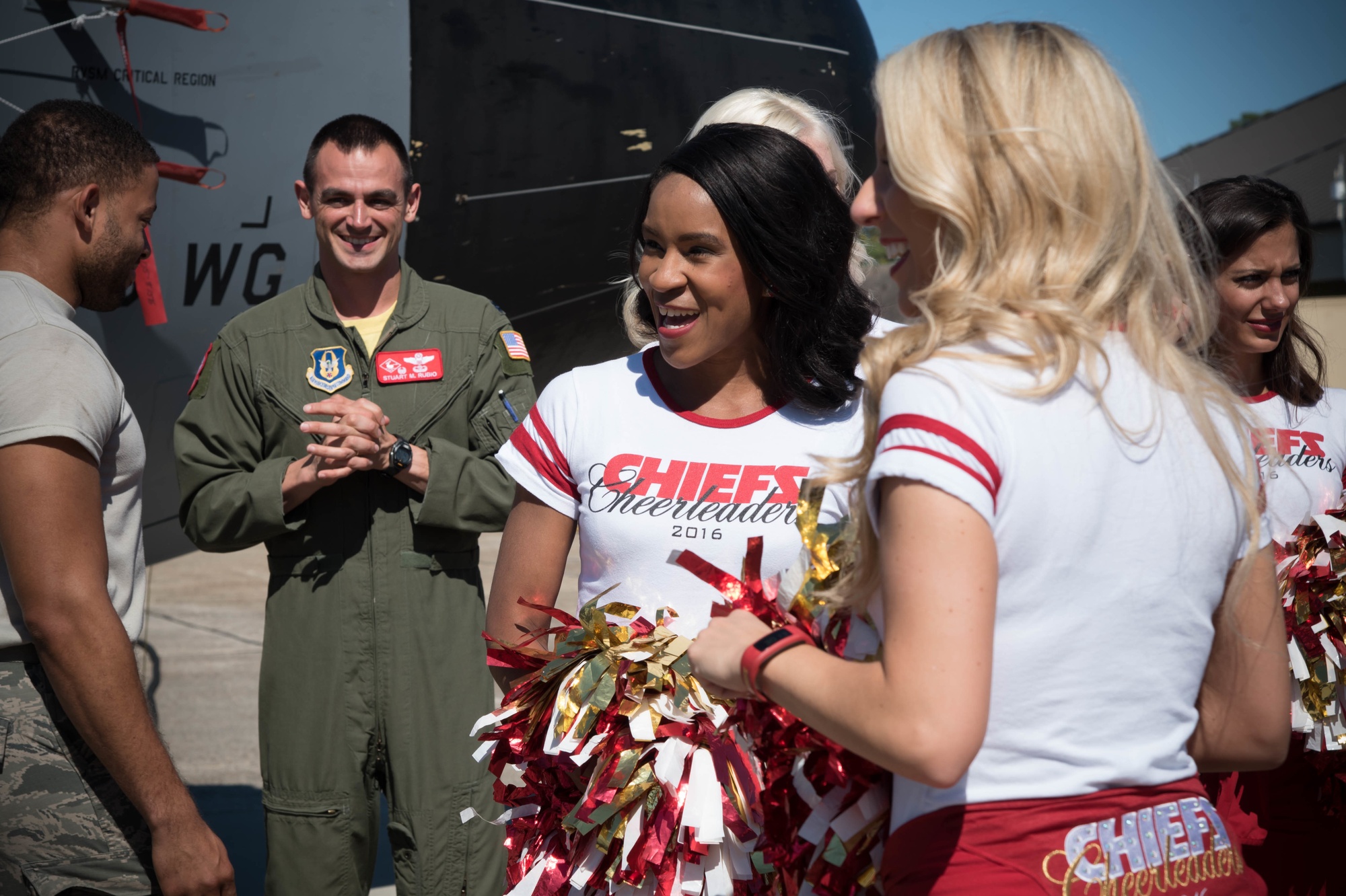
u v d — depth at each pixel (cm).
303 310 262
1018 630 102
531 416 175
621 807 150
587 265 396
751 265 157
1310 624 213
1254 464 112
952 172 106
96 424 166
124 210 186
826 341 164
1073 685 102
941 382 100
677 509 160
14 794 167
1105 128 106
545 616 175
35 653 170
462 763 251
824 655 108
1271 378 235
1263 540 119
